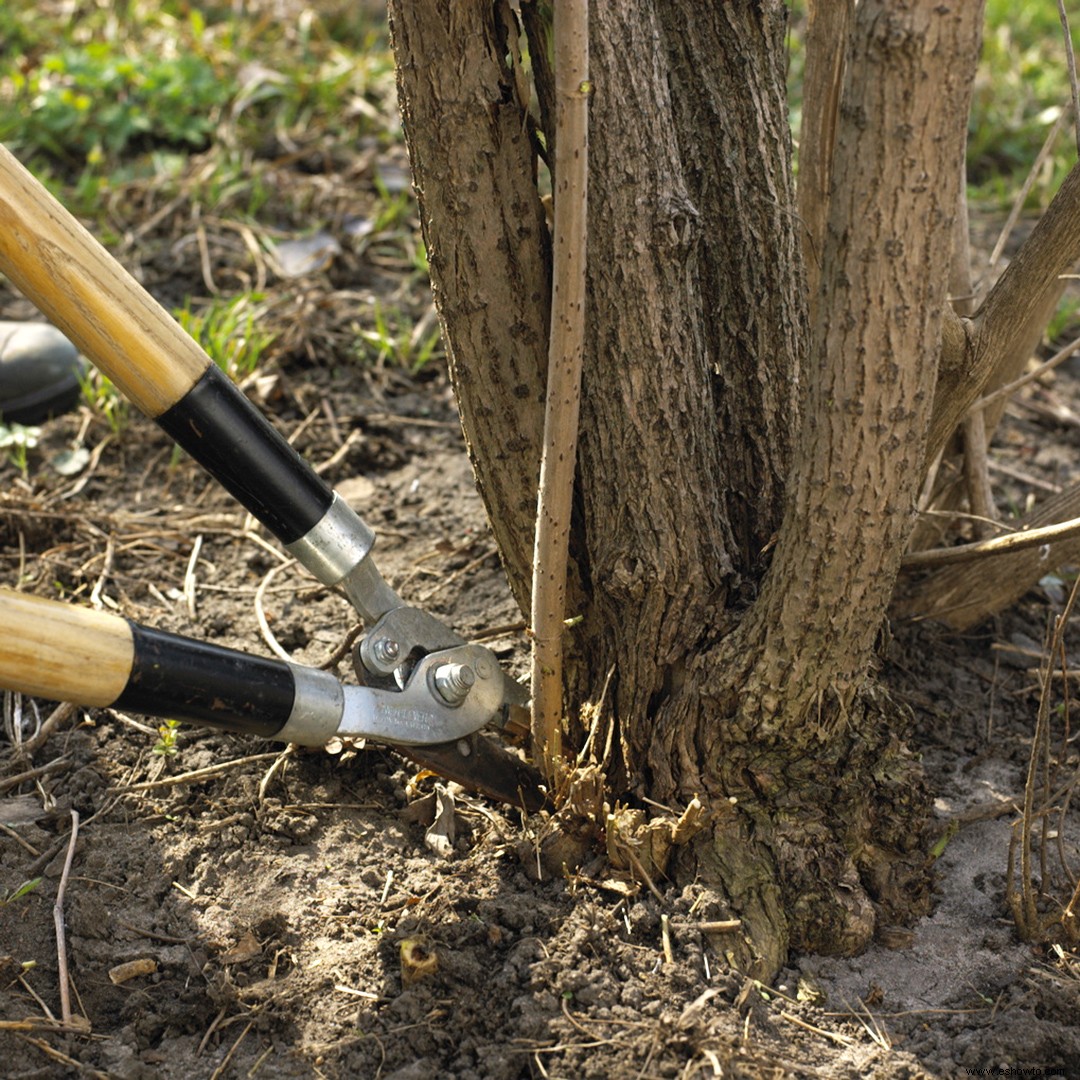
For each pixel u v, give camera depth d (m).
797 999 1.51
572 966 1.50
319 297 3.15
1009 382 2.16
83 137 3.83
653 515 1.51
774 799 1.57
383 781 1.85
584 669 1.69
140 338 1.38
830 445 1.34
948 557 1.77
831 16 1.64
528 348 1.50
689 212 1.43
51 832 1.77
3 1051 1.44
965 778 1.91
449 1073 1.42
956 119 1.21
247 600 2.29
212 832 1.75
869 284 1.26
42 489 2.58
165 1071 1.44
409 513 2.56
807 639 1.46
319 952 1.57
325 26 4.50
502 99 1.40
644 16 1.41
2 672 1.27
